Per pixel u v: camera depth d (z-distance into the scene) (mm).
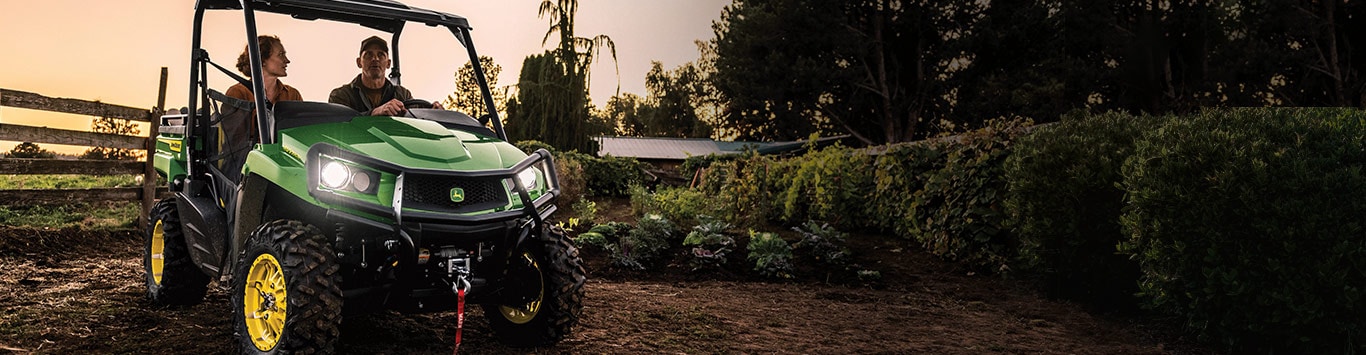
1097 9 37062
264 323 4340
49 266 6977
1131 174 5891
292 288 3936
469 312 5711
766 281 7973
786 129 38781
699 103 62406
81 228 8906
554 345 4906
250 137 4863
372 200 4070
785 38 38438
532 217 4410
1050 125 7547
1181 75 37031
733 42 40219
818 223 12320
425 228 4082
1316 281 4934
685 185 22875
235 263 4504
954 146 9477
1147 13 37375
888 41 40125
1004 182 8164
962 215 8656
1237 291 5137
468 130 4938
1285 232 4941
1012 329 6117
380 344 4816
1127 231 6031
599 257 8266
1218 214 5195
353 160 4086
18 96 8703
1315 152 5035
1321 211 4844
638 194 14969
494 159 4426
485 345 4926
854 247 9781
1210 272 5262
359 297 4176
